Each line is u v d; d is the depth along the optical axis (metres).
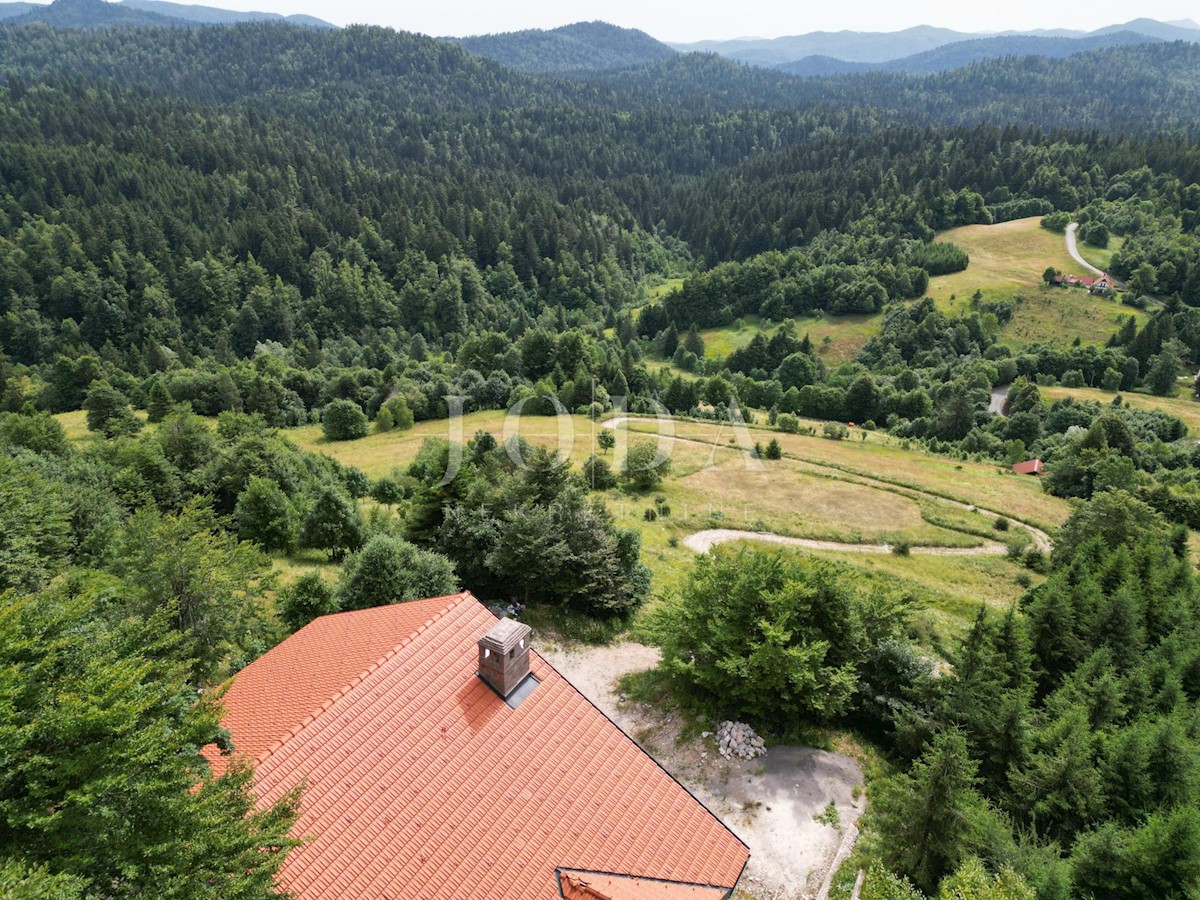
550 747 15.74
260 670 19.50
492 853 13.45
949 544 59.06
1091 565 39.31
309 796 12.98
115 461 50.56
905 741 23.75
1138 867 16.78
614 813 15.18
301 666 17.95
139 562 23.78
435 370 123.31
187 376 106.69
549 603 34.75
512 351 110.56
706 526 58.25
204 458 55.38
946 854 18.20
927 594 47.50
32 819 8.91
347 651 17.27
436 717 15.15
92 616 20.05
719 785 22.77
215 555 24.33
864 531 60.22
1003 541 60.69
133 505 43.97
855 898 18.66
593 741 16.31
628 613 34.56
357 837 12.78
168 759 10.48
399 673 15.52
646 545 50.56
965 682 23.66
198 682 23.17
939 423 107.31
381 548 29.31
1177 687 26.62
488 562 33.22
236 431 69.19
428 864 12.87
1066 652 30.11
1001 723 22.28
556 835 14.24
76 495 37.56
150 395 93.44
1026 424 102.31
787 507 64.88
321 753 13.66
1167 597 36.41
